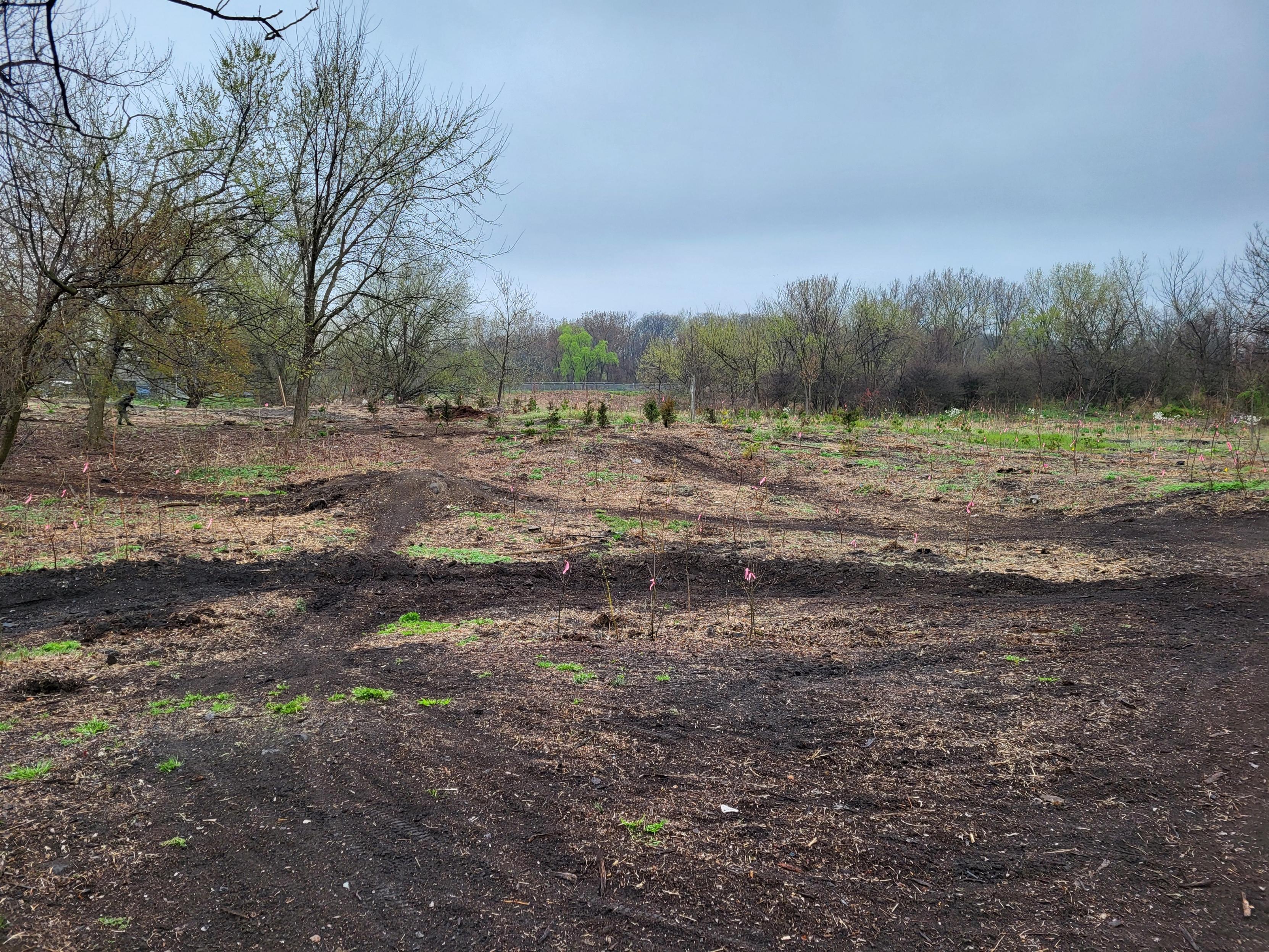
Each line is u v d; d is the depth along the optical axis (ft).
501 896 9.07
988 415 88.53
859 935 8.38
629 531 31.12
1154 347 108.88
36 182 25.62
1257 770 11.23
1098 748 12.17
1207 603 19.44
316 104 55.36
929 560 25.98
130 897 8.99
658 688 15.01
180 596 22.04
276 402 102.53
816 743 12.67
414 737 12.99
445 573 24.81
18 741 12.75
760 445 53.31
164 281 28.73
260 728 13.43
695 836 10.17
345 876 9.43
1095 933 8.28
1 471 43.34
